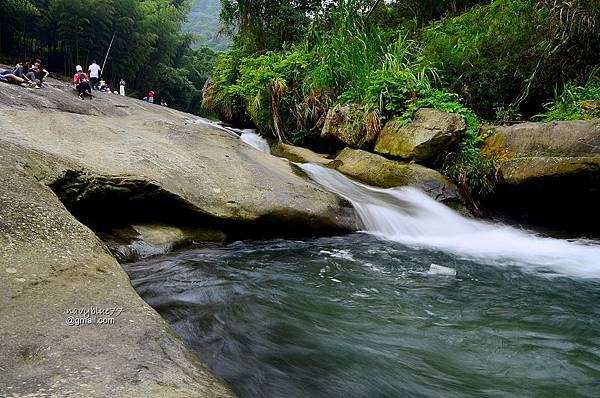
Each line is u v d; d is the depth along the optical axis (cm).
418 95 706
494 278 409
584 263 463
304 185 559
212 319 287
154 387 153
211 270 381
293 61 921
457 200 611
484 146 630
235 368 231
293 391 213
